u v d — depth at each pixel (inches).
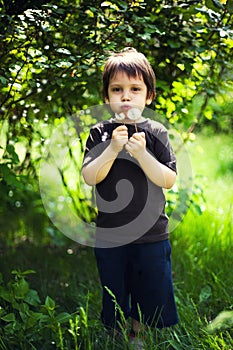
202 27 110.5
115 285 94.6
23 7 101.9
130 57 91.4
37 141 134.3
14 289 100.5
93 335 100.5
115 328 97.3
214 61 119.3
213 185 214.1
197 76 130.3
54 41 111.3
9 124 128.4
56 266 147.6
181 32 115.2
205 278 130.8
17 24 97.4
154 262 92.5
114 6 99.2
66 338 100.7
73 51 109.4
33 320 95.8
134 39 113.9
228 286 123.3
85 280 138.7
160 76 124.0
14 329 96.2
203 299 117.8
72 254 157.0
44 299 125.6
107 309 96.3
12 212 161.6
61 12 102.4
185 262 140.0
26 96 111.7
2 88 110.8
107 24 103.6
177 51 119.3
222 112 162.1
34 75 112.3
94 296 121.1
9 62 102.4
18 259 150.2
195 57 119.3
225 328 100.1
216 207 180.2
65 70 107.1
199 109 152.0
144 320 96.7
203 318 112.2
